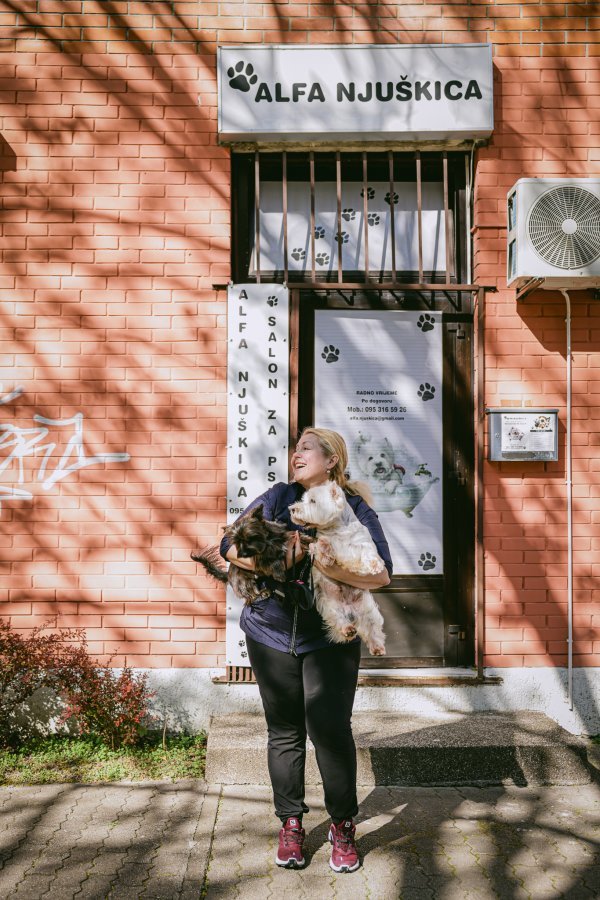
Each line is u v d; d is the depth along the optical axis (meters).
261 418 5.16
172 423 5.16
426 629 5.26
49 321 5.18
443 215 5.45
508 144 5.26
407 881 3.40
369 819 3.97
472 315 5.33
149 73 5.20
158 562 5.12
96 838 3.77
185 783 4.41
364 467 5.27
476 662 5.15
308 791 4.29
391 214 5.41
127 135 5.20
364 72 5.13
